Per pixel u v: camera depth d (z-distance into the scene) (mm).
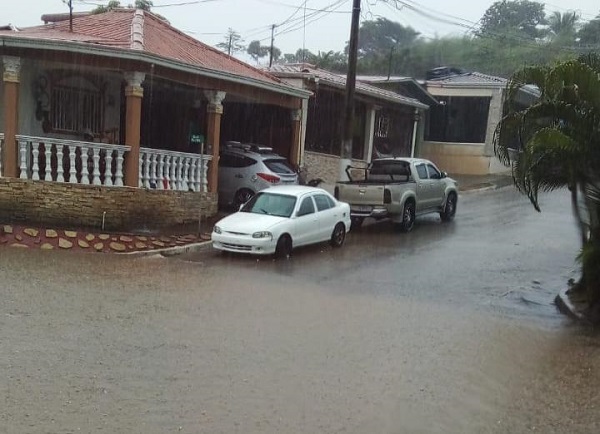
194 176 17328
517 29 41031
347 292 11266
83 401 5824
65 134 17531
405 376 7047
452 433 5672
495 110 33344
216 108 17656
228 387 6402
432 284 12344
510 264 14414
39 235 13625
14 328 7762
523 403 6496
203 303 9719
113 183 15586
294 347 7828
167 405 5867
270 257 14250
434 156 34719
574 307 10734
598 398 6707
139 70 15039
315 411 5953
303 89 22203
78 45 14273
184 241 14992
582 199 10883
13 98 14414
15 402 5703
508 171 34719
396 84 31906
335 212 15922
